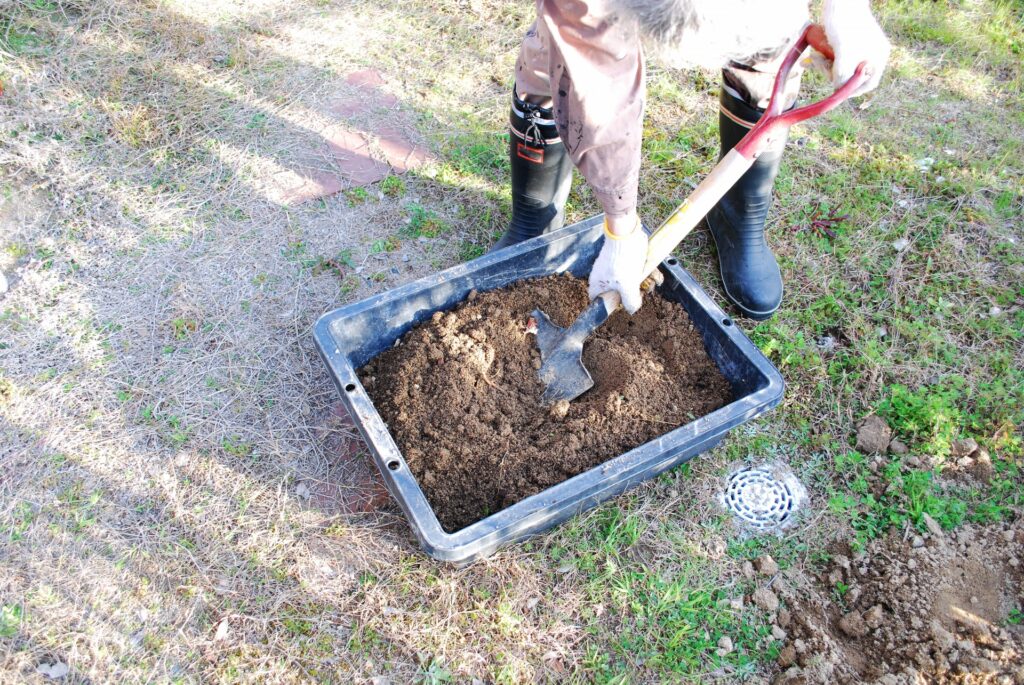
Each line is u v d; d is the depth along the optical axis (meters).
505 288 2.35
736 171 1.84
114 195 2.68
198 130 2.89
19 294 2.43
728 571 2.06
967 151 3.11
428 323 2.27
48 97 2.88
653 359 2.22
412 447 2.05
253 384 2.31
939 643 1.91
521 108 2.17
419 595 1.97
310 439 2.22
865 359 2.46
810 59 1.87
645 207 2.84
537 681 1.87
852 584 2.03
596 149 1.60
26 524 2.01
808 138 3.11
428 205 2.79
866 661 1.91
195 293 2.48
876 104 3.27
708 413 2.12
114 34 3.13
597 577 2.02
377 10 3.44
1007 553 2.11
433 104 3.11
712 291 2.65
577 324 2.10
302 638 1.89
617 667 1.89
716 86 3.28
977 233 2.84
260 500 2.10
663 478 2.21
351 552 2.03
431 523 1.75
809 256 2.75
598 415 2.09
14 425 2.17
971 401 2.42
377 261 2.62
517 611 1.96
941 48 3.53
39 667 1.81
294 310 2.48
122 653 1.84
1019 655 1.92
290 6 3.40
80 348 2.33
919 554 2.08
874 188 2.96
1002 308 2.65
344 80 3.15
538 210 2.49
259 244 2.62
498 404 2.13
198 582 1.95
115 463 2.12
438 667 1.87
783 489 2.21
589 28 1.39
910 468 2.25
